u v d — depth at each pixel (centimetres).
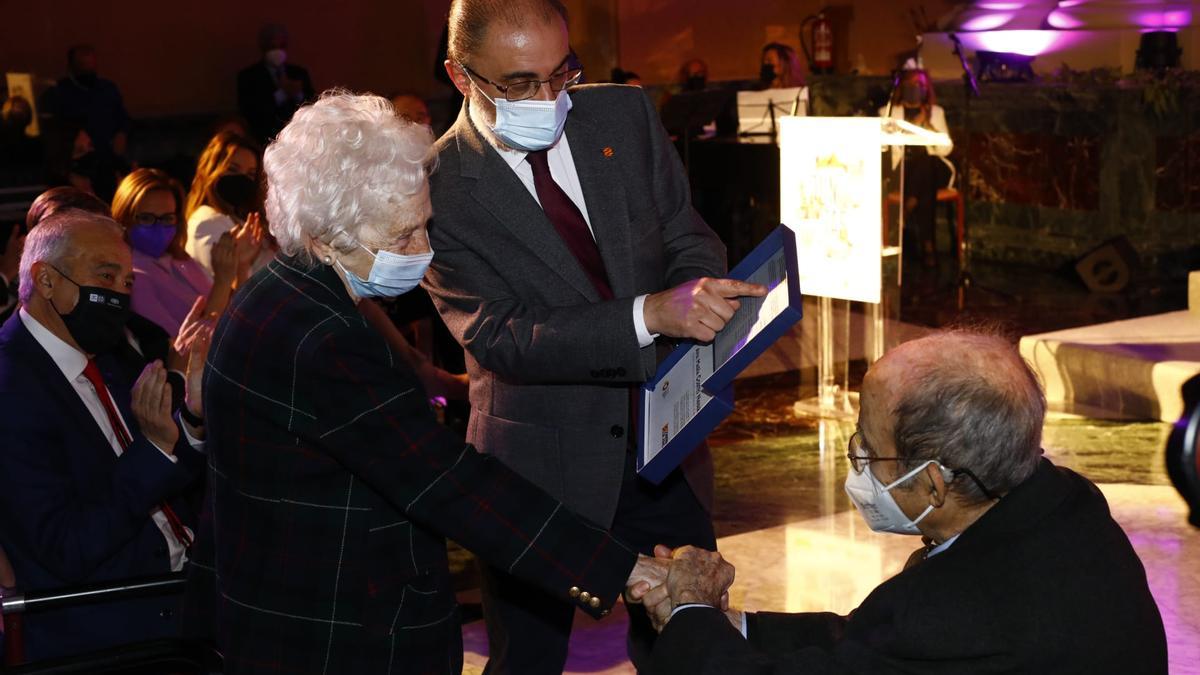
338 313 188
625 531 278
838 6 1448
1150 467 487
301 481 189
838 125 534
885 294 600
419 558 198
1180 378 540
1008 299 871
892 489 177
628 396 267
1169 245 920
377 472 188
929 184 991
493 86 249
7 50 1134
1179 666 326
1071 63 1162
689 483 275
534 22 246
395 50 1298
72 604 228
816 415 599
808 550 423
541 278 264
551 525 201
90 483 253
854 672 171
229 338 191
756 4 1462
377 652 191
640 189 271
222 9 1221
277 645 189
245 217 492
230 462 191
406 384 192
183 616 217
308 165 187
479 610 387
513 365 257
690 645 193
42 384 251
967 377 171
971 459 170
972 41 1201
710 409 220
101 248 254
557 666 278
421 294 546
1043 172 982
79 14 1162
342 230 187
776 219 982
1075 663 162
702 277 260
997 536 169
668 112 1023
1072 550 167
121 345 288
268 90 1102
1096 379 577
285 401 185
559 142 269
